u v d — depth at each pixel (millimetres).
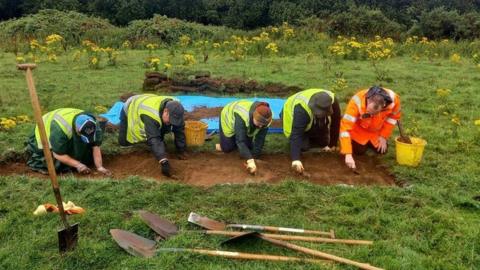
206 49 17531
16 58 14688
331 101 6156
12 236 4637
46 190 5539
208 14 31078
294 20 29188
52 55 14641
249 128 6316
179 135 6570
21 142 7059
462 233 4844
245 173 6141
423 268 4273
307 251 4402
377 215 5121
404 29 24906
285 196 5523
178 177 6066
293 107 6289
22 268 4176
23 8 28656
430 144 7410
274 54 16188
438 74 13180
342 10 30125
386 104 6277
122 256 4348
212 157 6742
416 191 5699
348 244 4625
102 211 5094
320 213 5215
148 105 6305
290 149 6617
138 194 5449
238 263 4270
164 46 18875
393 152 7047
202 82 10594
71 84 11250
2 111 8891
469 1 32812
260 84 10766
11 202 5281
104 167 6484
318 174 6262
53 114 6195
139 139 6449
